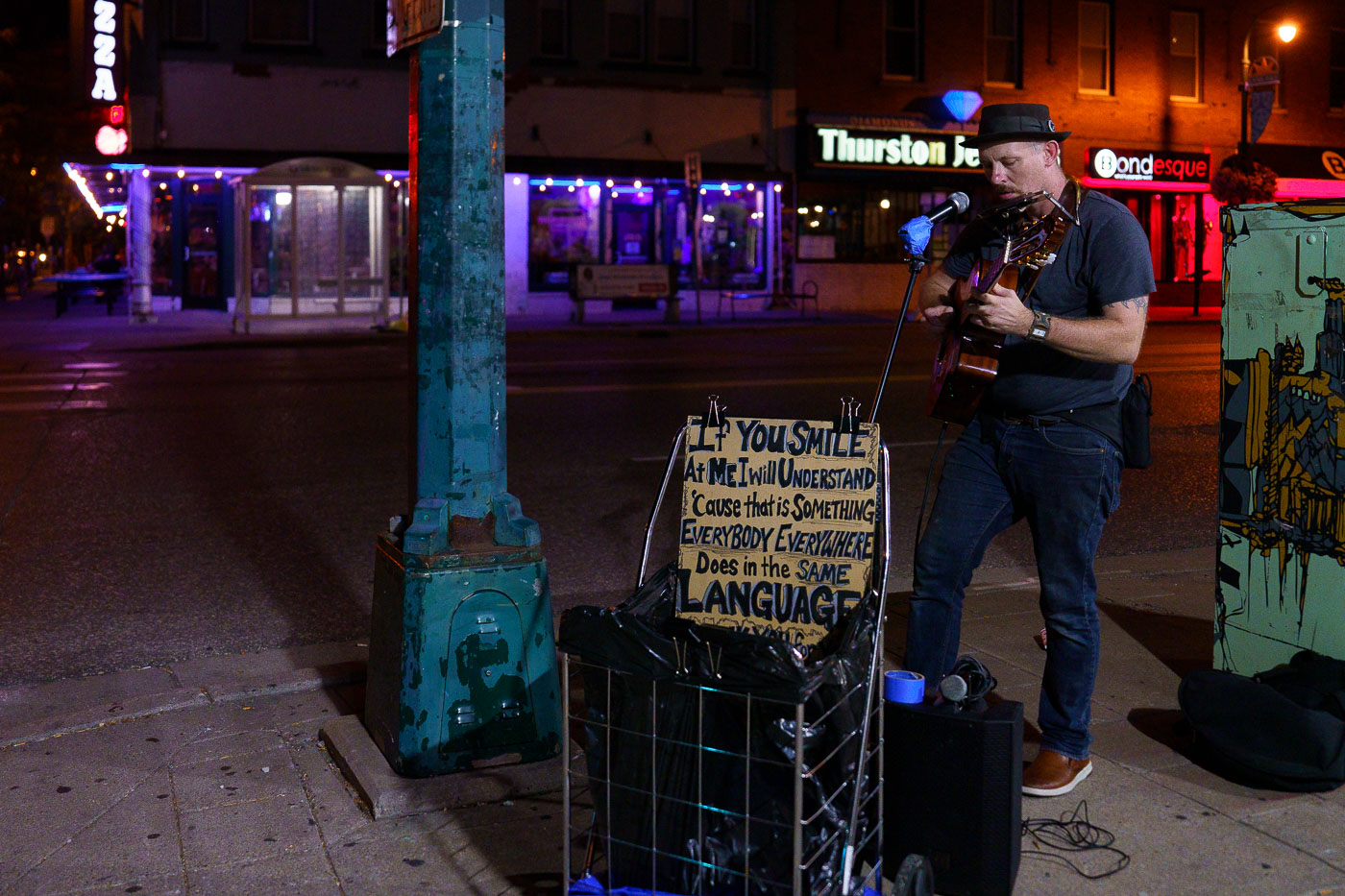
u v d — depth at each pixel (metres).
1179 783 3.57
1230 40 30.31
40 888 3.08
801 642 3.03
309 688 4.56
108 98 22.52
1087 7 29.03
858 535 3.01
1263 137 31.06
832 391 13.31
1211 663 4.61
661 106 26.25
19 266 46.84
